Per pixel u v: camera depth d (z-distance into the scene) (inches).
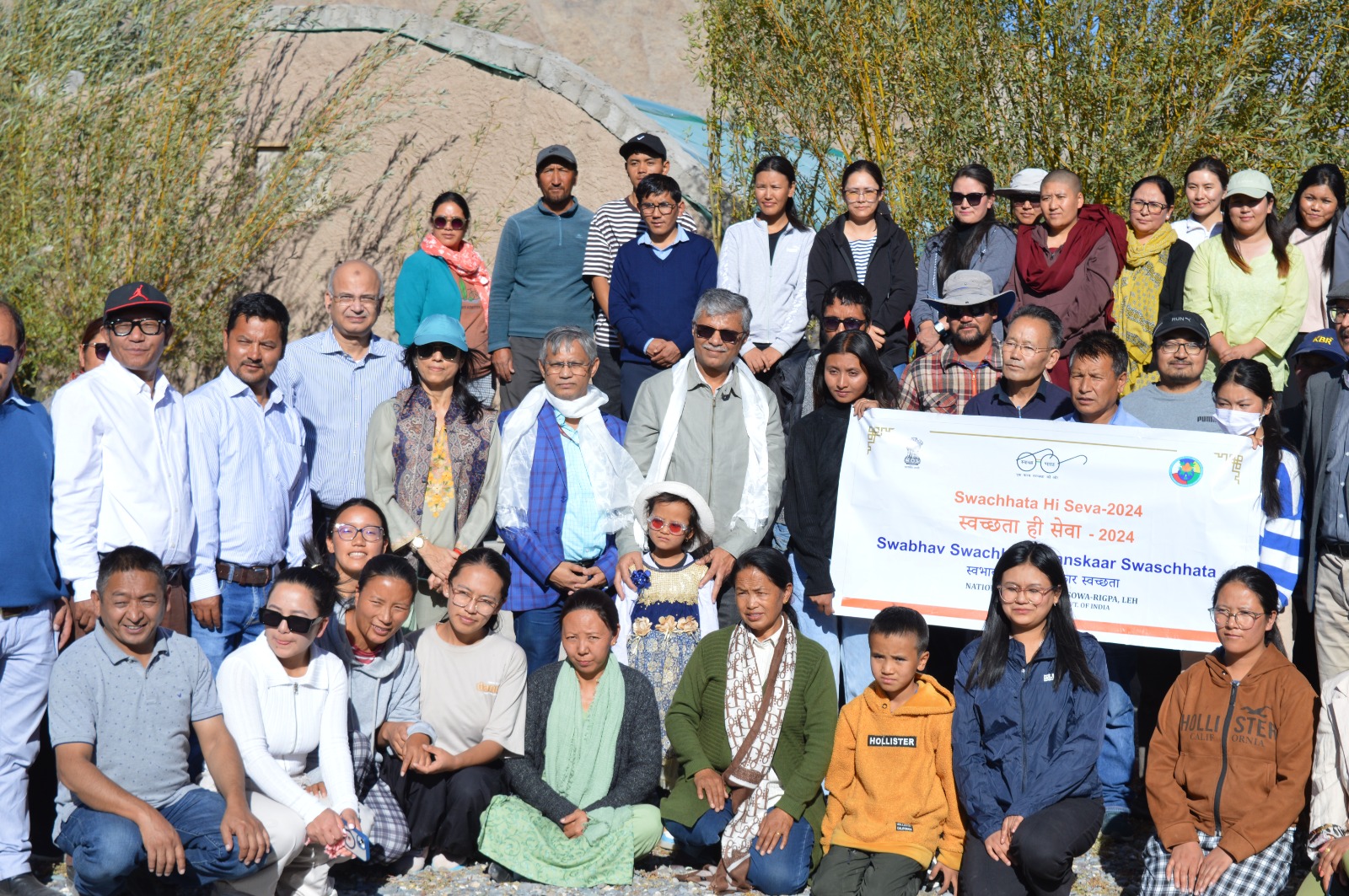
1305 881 190.4
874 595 233.8
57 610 208.8
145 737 192.2
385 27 390.3
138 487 210.1
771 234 292.7
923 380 258.8
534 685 222.1
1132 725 229.5
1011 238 285.0
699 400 247.0
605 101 376.5
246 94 395.9
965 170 283.6
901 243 285.7
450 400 247.0
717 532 243.0
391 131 393.4
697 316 242.7
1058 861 191.3
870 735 208.2
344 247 395.5
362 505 224.7
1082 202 287.3
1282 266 271.6
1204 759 197.9
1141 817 236.1
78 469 204.7
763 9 344.8
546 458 243.1
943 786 205.8
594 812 212.5
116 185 361.7
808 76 341.4
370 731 214.8
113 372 211.3
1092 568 228.2
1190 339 237.8
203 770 211.3
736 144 361.7
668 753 229.9
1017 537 230.4
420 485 241.0
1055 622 207.5
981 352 256.5
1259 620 196.5
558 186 309.7
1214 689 200.4
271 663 202.2
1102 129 306.8
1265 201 271.3
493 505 243.9
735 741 217.6
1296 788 191.8
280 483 233.0
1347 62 307.9
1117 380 232.7
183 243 378.3
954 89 321.7
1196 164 293.4
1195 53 296.8
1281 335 272.4
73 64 353.4
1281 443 224.2
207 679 198.1
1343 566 219.0
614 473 243.0
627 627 232.1
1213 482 224.4
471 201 388.5
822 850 210.5
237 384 228.5
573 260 312.3
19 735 202.5
